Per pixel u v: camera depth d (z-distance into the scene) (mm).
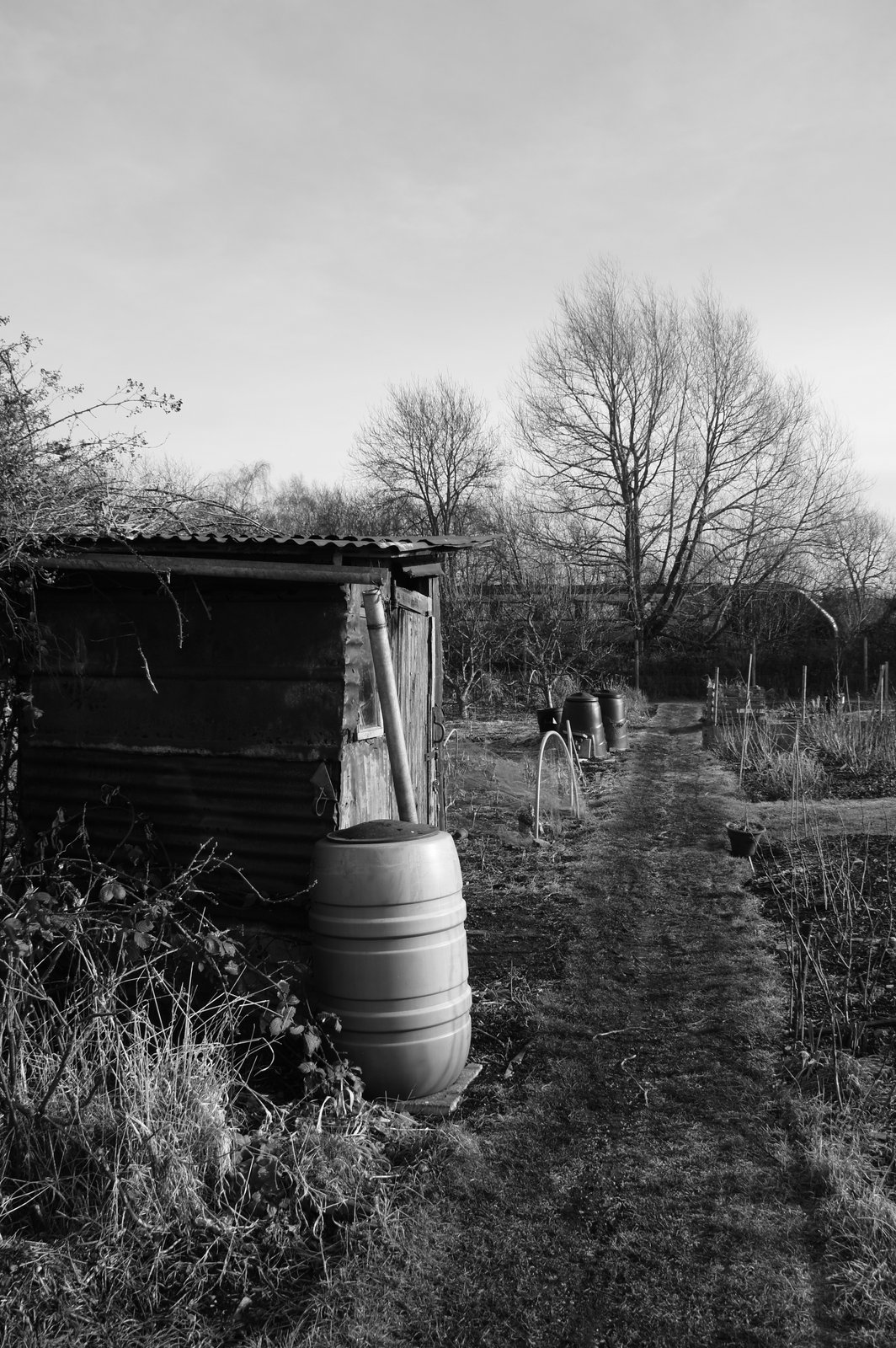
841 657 27328
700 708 25203
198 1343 2748
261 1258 3057
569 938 6254
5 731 4961
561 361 34312
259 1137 3504
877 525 40406
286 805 4512
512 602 25859
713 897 7121
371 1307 2850
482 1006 5168
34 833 4984
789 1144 3689
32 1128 3277
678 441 34062
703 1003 5137
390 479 37438
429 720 6777
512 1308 2842
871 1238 3074
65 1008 3803
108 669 4836
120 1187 3141
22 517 3969
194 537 4426
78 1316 2805
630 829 9695
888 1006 4930
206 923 4145
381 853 3947
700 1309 2820
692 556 34625
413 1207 3326
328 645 4449
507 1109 4043
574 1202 3363
